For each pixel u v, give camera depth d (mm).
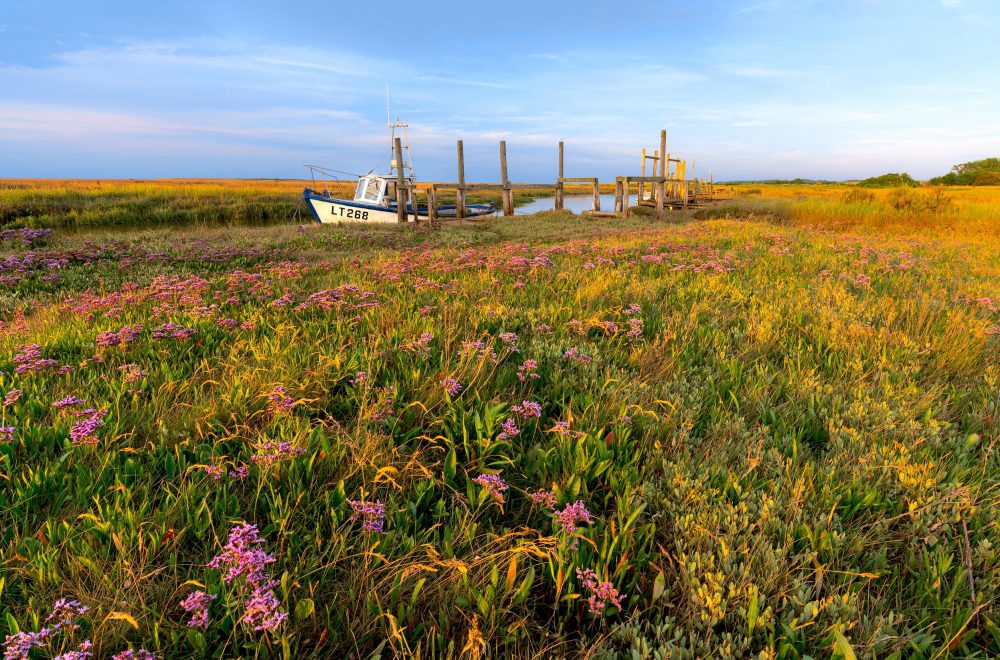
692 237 12141
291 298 6105
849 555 2238
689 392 3754
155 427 3080
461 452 3023
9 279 8117
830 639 1834
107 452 2729
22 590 1966
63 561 2133
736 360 4160
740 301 5988
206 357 4305
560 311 5363
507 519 2547
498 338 4543
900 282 7270
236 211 29891
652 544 2291
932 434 3082
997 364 4340
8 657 1583
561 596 2088
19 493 2383
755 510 2447
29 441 2861
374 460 2709
